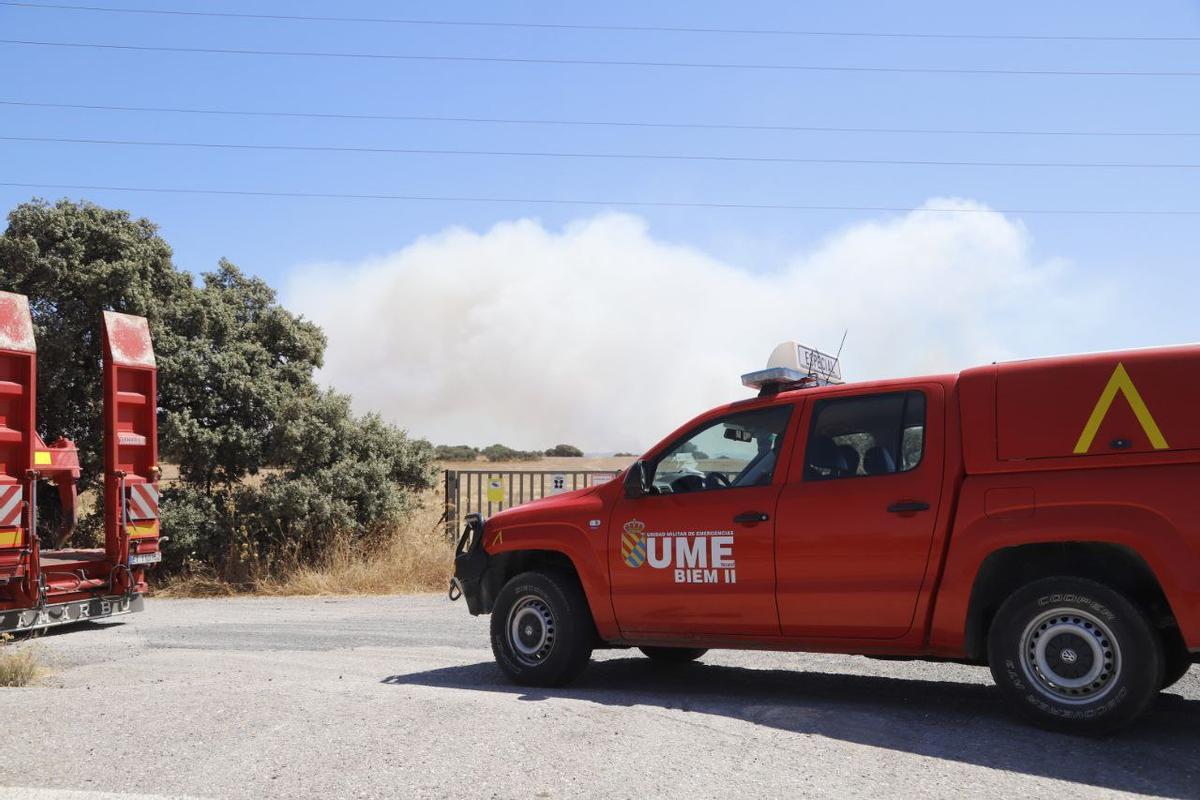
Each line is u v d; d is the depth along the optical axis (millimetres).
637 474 7297
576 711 6203
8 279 15414
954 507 6129
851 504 6457
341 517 16203
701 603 6977
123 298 16000
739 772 5051
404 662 8719
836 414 6754
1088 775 5039
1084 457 5801
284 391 17047
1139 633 5504
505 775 4977
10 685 7512
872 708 6539
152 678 7691
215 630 11000
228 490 16891
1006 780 4953
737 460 7090
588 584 7445
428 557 15641
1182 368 5648
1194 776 5039
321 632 10688
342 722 5875
